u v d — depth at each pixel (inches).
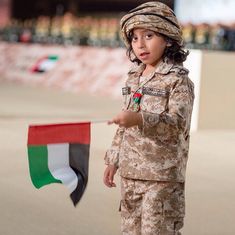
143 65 129.4
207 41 679.1
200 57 406.0
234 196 229.9
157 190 123.0
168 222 123.9
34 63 736.3
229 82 417.4
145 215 123.9
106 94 624.4
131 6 1015.0
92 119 438.3
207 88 409.4
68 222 186.4
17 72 752.3
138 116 115.3
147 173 122.9
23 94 614.9
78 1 1074.7
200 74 406.3
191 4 794.8
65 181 124.6
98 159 287.6
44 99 573.0
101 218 192.2
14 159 282.2
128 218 128.3
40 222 185.6
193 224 190.5
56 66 709.3
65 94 629.9
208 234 181.2
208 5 773.3
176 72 122.9
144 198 124.6
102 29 800.9
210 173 270.4
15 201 208.8
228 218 199.5
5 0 1069.8
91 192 224.1
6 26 906.7
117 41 781.9
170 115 118.0
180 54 126.3
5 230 175.8
